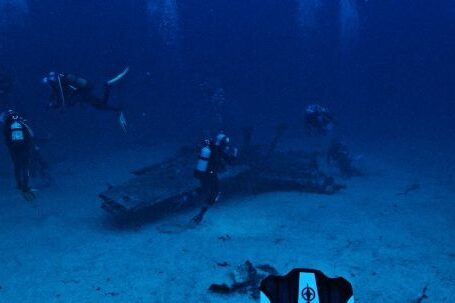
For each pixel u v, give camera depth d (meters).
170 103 34.06
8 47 38.75
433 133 19.50
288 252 5.58
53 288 4.66
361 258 5.26
